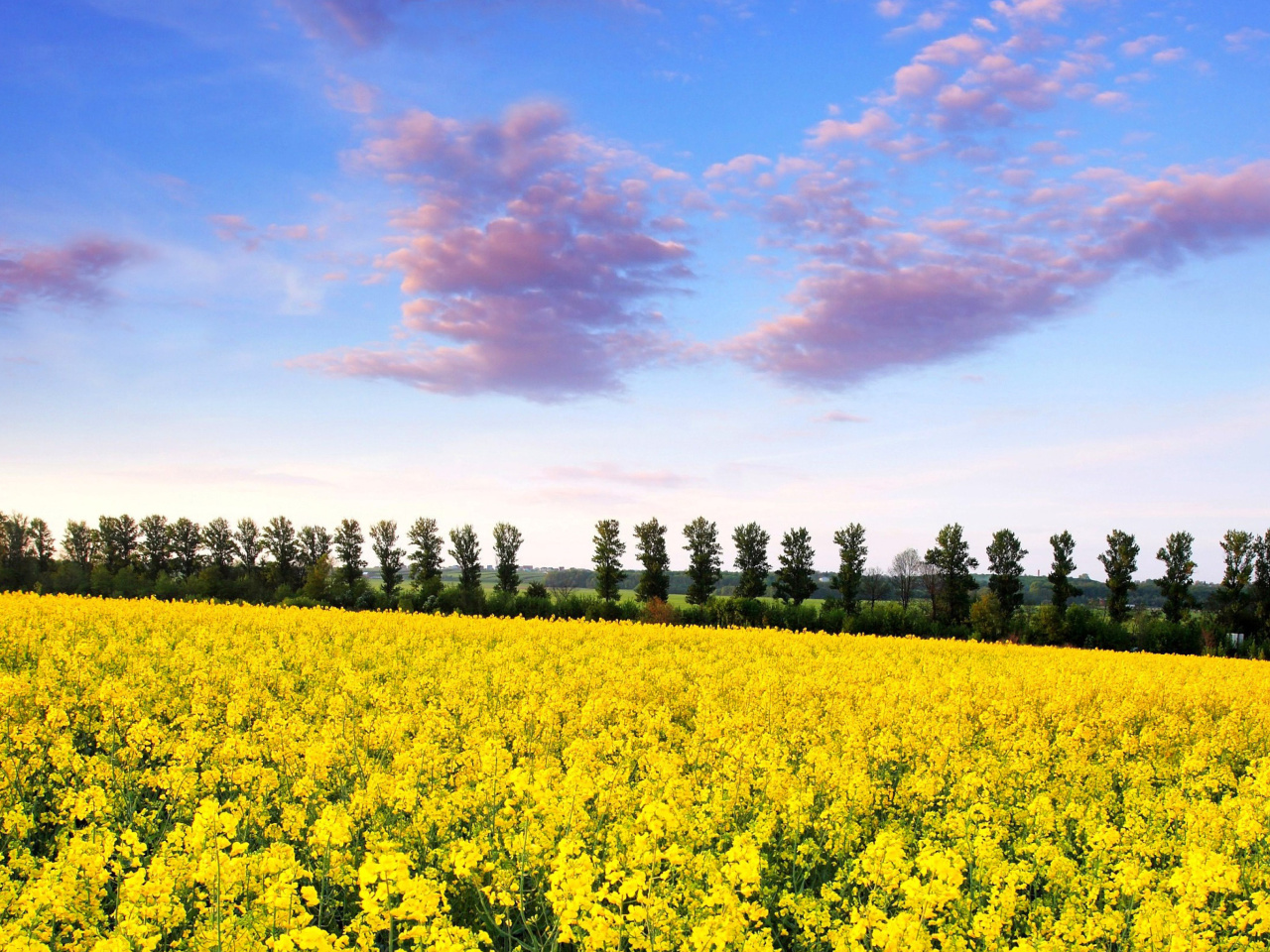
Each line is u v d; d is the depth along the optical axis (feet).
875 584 308.60
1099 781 38.86
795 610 223.51
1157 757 48.19
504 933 23.58
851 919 21.44
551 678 59.21
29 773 33.17
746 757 34.27
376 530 330.54
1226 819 30.81
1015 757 41.37
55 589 276.82
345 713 43.32
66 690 49.47
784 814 29.68
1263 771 34.42
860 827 31.01
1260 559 270.26
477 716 48.47
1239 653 215.92
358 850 27.96
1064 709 59.98
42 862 26.45
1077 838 31.63
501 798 30.09
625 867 25.07
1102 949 21.86
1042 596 311.06
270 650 69.92
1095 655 122.21
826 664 77.87
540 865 25.30
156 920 20.62
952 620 271.69
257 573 355.77
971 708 55.93
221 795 34.76
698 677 66.23
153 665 60.90
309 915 20.84
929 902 19.39
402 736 39.60
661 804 23.07
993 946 20.80
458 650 82.58
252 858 22.27
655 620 208.13
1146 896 23.35
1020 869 24.68
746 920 20.31
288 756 36.04
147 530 362.53
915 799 34.65
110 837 22.67
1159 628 226.99
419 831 28.53
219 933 19.44
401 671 64.95
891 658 97.50
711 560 292.61
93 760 33.68
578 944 20.89
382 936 24.56
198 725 44.09
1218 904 25.25
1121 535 276.00
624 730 43.24
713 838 29.04
